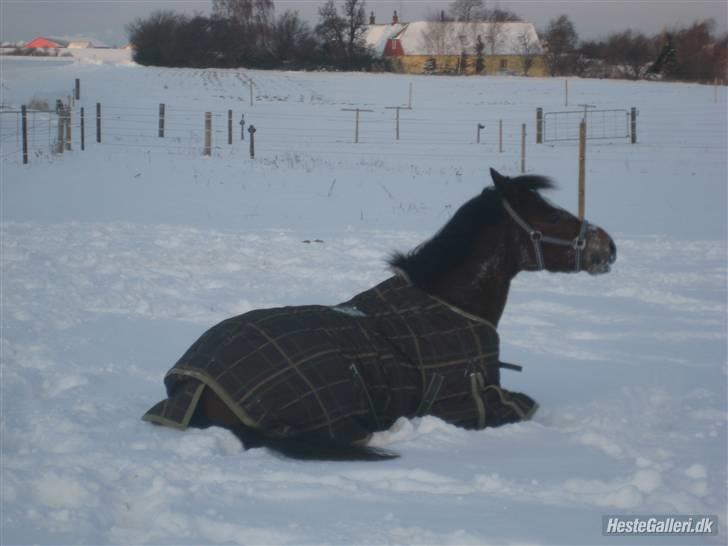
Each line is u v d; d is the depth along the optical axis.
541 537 4.29
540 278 12.62
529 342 9.12
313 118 41.25
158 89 50.66
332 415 5.43
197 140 33.38
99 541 4.21
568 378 7.82
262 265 12.76
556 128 39.53
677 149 33.81
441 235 6.19
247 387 5.39
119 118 38.25
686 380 7.73
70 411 6.10
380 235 15.72
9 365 7.43
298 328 5.60
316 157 29.53
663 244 15.45
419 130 38.53
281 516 4.48
